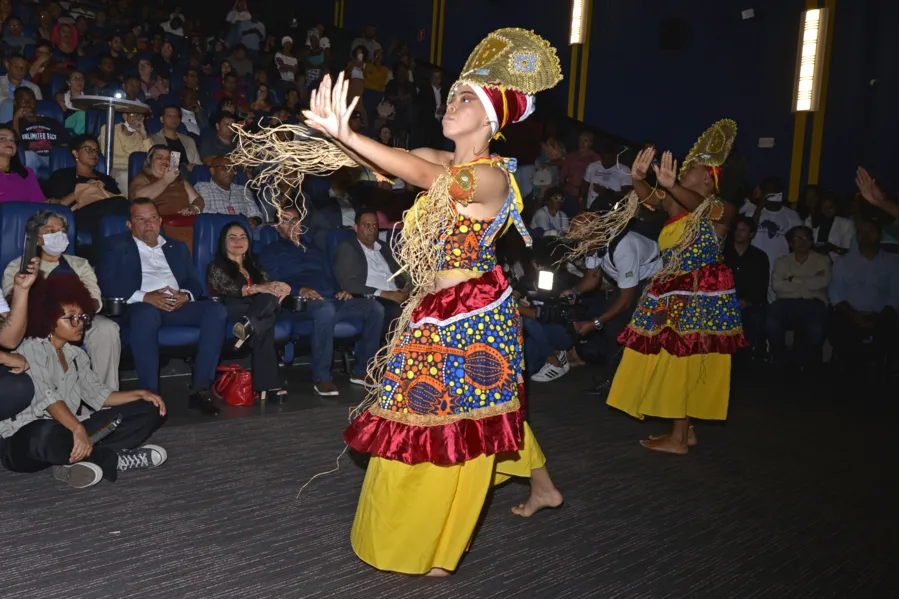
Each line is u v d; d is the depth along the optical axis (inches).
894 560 111.7
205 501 116.3
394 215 251.8
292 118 358.9
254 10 543.5
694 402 152.3
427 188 86.0
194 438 148.1
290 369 219.5
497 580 96.6
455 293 89.7
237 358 203.5
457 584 94.9
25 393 117.7
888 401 229.5
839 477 150.4
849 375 270.5
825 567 107.9
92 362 154.9
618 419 184.1
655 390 151.6
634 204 158.1
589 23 410.3
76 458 118.3
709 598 96.2
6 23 339.0
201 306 176.4
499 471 105.3
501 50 89.0
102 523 106.2
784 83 346.6
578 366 250.4
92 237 192.9
